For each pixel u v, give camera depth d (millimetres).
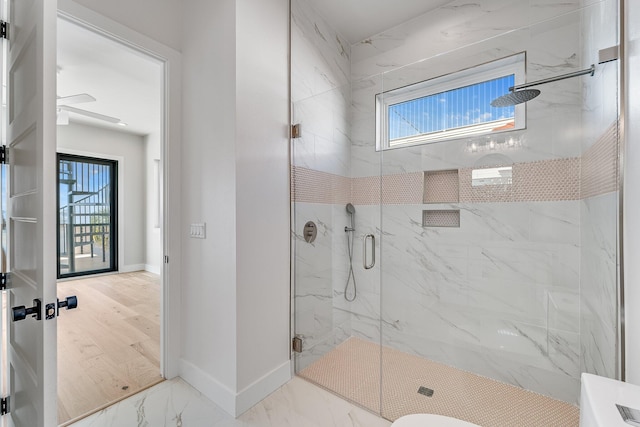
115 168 5199
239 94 1646
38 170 927
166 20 1900
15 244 1189
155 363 2146
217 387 1700
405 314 2268
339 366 2133
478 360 1991
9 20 1230
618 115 1214
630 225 1120
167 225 1917
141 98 3621
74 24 1543
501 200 1912
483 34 2053
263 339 1798
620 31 1203
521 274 1853
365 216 2463
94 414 1604
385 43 2500
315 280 2203
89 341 2498
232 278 1634
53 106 913
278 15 1929
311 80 2213
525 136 1825
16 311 867
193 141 1876
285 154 1973
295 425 1556
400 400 1760
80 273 4805
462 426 1111
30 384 1014
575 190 1678
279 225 1922
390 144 2346
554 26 1745
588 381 752
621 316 1186
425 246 2199
